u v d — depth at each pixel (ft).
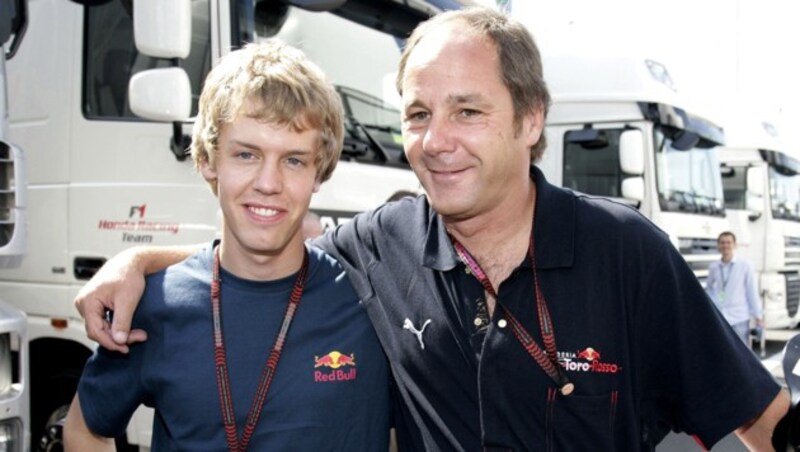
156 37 10.83
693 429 6.39
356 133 13.10
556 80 26.32
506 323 6.06
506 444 5.98
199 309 6.29
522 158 6.28
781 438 6.01
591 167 25.38
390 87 14.23
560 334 6.01
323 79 6.56
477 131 6.03
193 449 6.06
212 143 6.29
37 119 13.41
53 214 13.12
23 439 9.49
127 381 6.39
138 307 6.41
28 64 13.64
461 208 6.12
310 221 10.57
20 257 9.66
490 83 6.01
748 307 29.25
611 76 25.50
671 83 26.40
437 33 6.22
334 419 6.20
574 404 5.93
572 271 6.11
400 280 6.59
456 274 6.34
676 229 25.23
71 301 12.91
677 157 26.23
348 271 6.88
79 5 13.24
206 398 6.06
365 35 13.93
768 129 37.81
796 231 38.65
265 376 6.13
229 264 6.43
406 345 6.40
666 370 6.31
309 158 6.33
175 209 11.91
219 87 6.25
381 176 13.08
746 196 36.52
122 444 13.25
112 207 12.48
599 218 6.28
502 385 6.02
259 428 6.07
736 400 6.15
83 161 12.84
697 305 6.20
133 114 12.48
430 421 6.31
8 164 9.50
